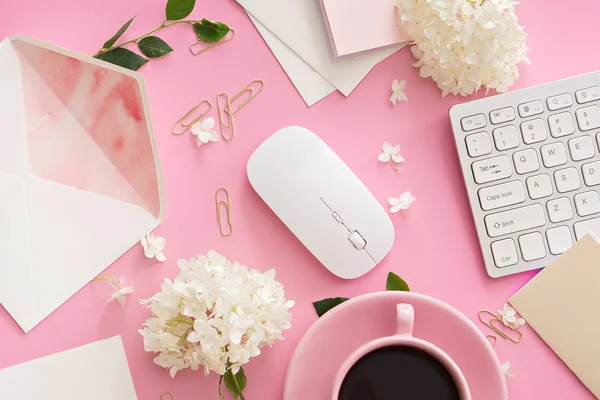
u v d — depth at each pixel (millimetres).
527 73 660
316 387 574
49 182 604
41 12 616
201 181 631
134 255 618
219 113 635
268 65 640
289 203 593
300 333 626
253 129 638
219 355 524
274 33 638
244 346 538
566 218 620
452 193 647
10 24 612
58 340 601
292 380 567
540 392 629
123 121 593
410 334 543
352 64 644
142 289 616
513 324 634
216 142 635
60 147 607
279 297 565
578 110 620
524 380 630
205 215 628
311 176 593
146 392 609
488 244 622
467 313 637
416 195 646
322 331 569
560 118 620
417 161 648
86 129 607
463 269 640
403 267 638
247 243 629
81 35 623
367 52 644
